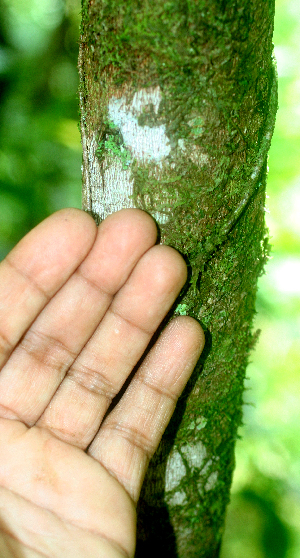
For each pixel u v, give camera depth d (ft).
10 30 2.06
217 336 0.88
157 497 0.93
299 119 1.28
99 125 0.80
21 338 0.89
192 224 0.82
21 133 1.88
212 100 0.77
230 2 0.73
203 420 0.91
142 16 0.74
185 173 0.79
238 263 0.86
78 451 0.88
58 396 0.90
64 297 0.88
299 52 1.28
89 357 0.90
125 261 0.85
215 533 0.99
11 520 0.84
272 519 1.36
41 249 0.86
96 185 0.84
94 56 0.78
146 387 0.89
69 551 0.83
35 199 1.94
